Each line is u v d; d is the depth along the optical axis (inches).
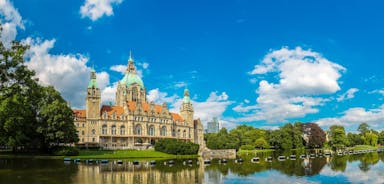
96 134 7741.1
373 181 2849.4
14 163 3703.3
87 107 7760.8
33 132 4945.9
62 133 4867.1
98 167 3570.4
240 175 3120.1
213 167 3811.5
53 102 4970.5
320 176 3107.8
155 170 3412.9
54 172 3029.0
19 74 2957.7
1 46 2815.0
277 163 4394.7
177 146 6023.6
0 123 3683.6
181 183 2637.8
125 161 4461.1
